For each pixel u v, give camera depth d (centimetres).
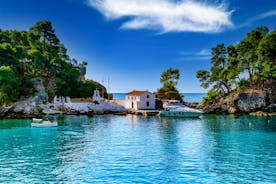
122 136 5016
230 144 4225
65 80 10875
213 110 10631
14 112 8125
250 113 9956
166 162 3152
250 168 2917
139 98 10756
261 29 12106
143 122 7456
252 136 5009
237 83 11050
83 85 11169
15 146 4050
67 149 3853
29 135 5056
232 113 10425
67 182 2484
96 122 7312
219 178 2594
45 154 3544
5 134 5141
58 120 7606
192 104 12281
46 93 9544
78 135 5106
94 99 10112
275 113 9756
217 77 11500
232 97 10775
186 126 6575
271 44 10025
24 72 10094
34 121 6700
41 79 9725
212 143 4312
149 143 4319
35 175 2675
